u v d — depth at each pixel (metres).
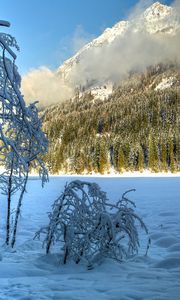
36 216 13.68
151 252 8.11
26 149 8.41
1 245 8.91
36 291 5.12
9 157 8.11
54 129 137.25
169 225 11.34
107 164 100.69
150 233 10.38
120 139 102.31
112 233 6.82
